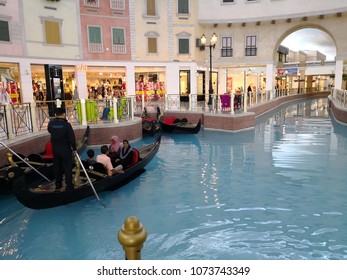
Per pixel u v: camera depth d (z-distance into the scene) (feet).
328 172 29.01
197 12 86.89
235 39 90.48
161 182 27.25
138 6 77.97
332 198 23.06
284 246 16.83
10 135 29.25
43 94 68.44
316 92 154.92
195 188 25.67
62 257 16.31
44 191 19.86
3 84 55.11
